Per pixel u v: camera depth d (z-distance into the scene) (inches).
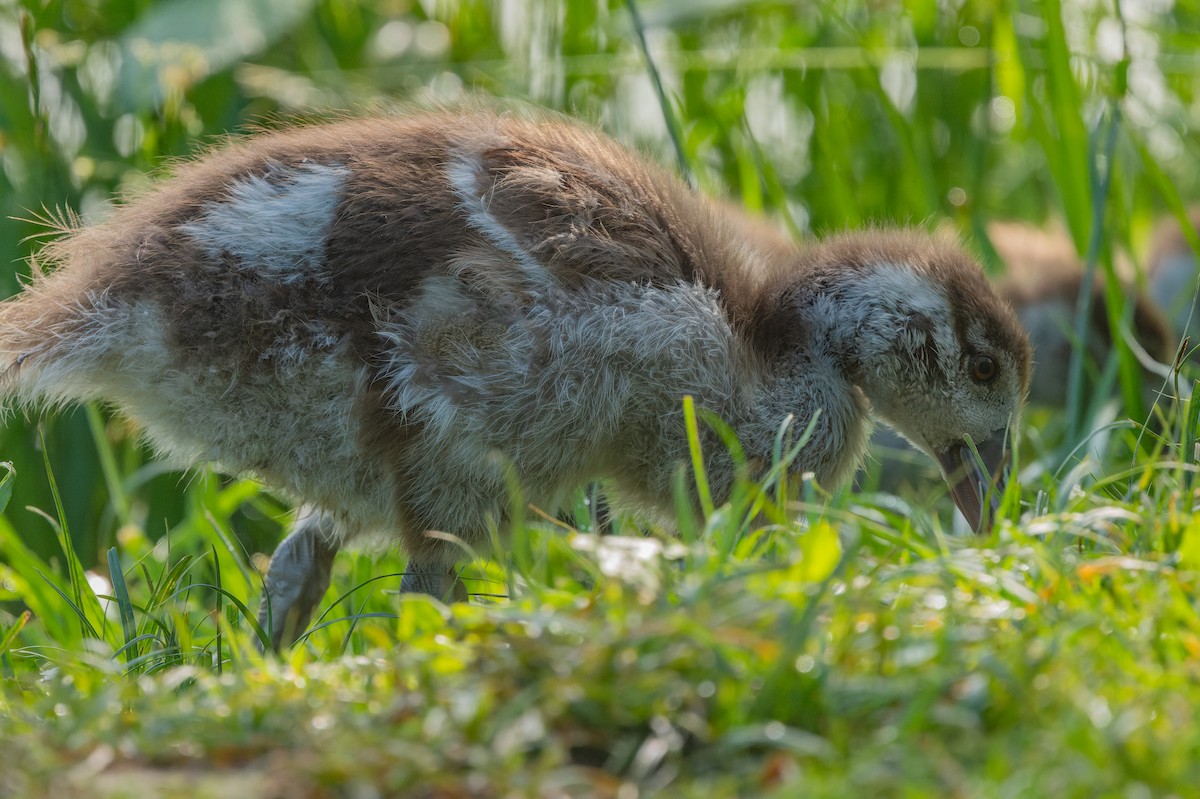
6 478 335.3
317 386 298.0
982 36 545.3
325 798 160.6
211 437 306.3
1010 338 356.8
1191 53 549.6
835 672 175.9
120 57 482.3
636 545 214.4
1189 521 244.7
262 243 295.6
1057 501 276.7
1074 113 446.9
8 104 475.8
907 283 352.5
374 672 199.9
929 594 209.5
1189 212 556.7
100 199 467.2
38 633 336.2
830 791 152.3
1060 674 175.0
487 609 214.1
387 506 314.2
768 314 351.6
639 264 316.2
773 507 262.5
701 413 324.5
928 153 546.0
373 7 580.4
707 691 173.6
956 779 154.6
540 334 302.7
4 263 449.4
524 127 332.5
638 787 164.2
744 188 518.9
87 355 297.4
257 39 499.2
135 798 159.5
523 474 312.2
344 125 340.5
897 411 361.7
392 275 296.8
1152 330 482.3
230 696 191.3
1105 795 148.3
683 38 571.5
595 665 175.8
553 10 553.6
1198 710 165.9
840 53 529.7
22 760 175.8
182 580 367.6
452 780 161.3
